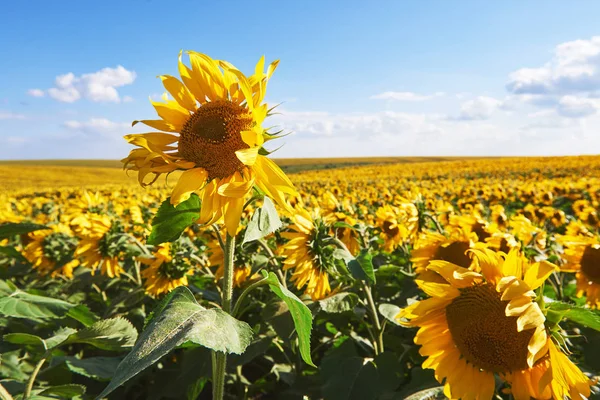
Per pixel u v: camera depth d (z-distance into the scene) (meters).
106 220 5.16
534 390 2.22
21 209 12.44
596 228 8.67
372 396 3.12
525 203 15.06
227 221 2.05
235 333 1.73
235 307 2.23
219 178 2.19
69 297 5.71
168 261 4.76
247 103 2.14
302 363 4.40
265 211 2.07
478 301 2.30
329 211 5.53
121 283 6.42
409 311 2.39
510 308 1.94
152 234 2.31
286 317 3.66
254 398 4.34
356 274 3.41
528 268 2.21
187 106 2.38
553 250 5.12
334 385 3.24
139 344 1.58
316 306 3.75
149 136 2.33
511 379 2.29
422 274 3.87
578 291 4.34
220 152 2.16
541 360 2.23
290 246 3.72
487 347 2.28
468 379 2.36
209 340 1.61
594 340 3.16
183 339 1.56
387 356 3.33
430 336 2.46
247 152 1.99
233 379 4.41
